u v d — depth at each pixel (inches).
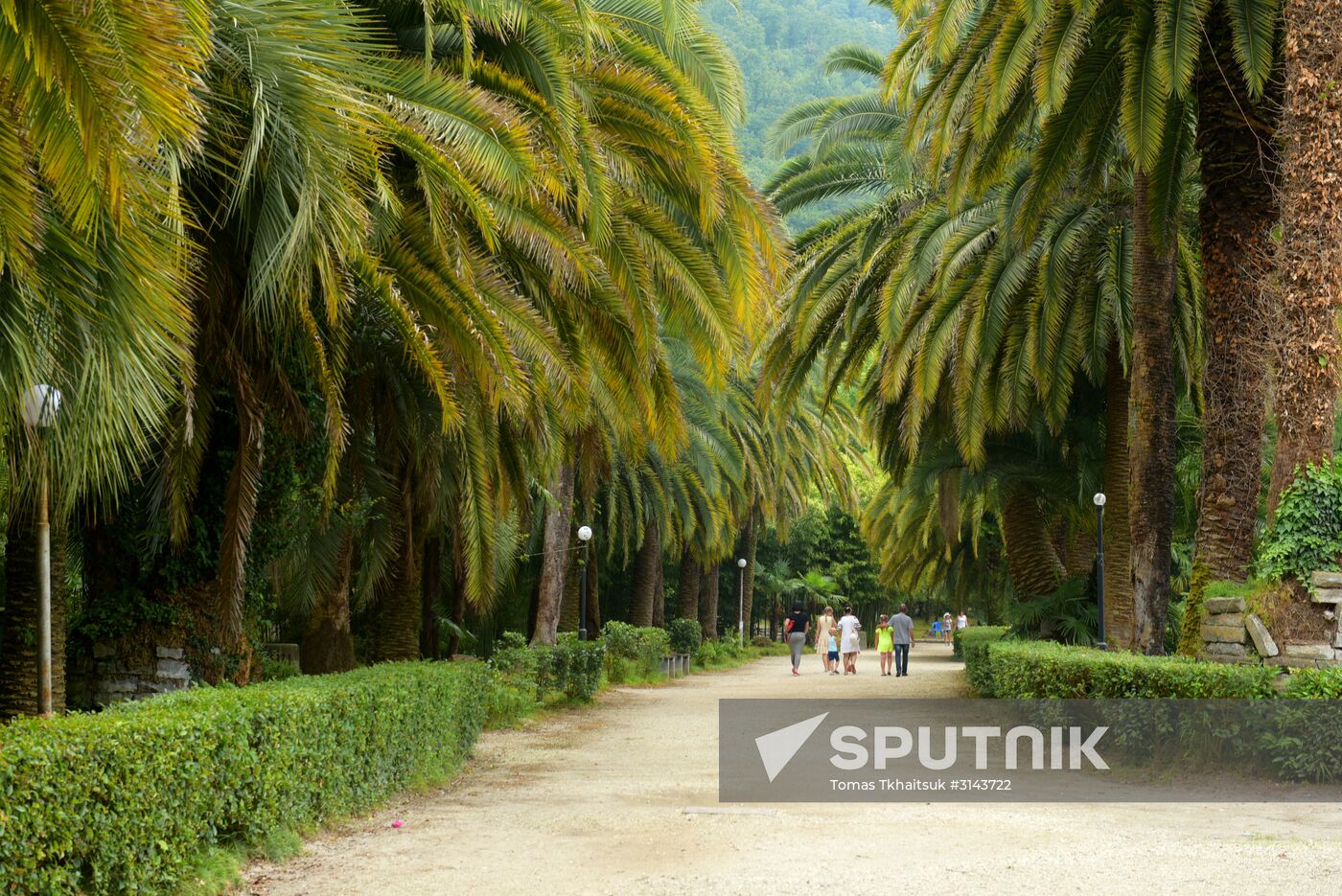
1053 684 475.8
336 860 278.2
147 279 239.1
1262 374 497.0
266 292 358.6
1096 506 824.9
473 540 474.9
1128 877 242.5
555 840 301.3
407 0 413.7
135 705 261.3
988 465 848.3
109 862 209.0
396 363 542.0
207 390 379.2
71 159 196.4
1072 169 636.7
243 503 380.2
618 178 476.1
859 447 1978.3
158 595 419.8
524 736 606.9
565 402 479.8
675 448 529.7
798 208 888.3
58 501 302.4
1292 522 429.7
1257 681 386.6
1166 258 594.9
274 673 646.5
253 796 272.7
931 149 606.2
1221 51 504.7
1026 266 665.6
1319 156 437.7
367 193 335.3
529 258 460.4
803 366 837.8
